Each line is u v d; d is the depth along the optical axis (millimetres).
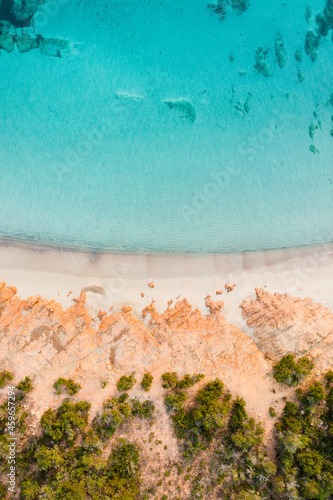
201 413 22828
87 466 22266
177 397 23781
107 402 23953
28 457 22484
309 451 22531
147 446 23391
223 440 23344
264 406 24328
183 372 25125
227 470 22656
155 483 22719
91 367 25125
